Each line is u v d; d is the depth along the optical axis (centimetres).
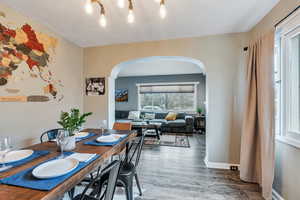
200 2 170
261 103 179
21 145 199
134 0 165
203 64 256
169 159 284
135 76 670
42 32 225
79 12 192
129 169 160
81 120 142
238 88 241
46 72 234
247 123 204
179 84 625
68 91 278
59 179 81
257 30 214
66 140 125
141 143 162
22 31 198
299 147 134
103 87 304
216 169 242
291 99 156
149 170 239
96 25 224
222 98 246
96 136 180
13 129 190
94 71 308
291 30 149
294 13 138
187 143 390
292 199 146
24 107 203
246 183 201
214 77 250
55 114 250
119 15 196
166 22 214
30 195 68
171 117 562
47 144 149
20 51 196
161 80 643
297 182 139
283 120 164
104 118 304
